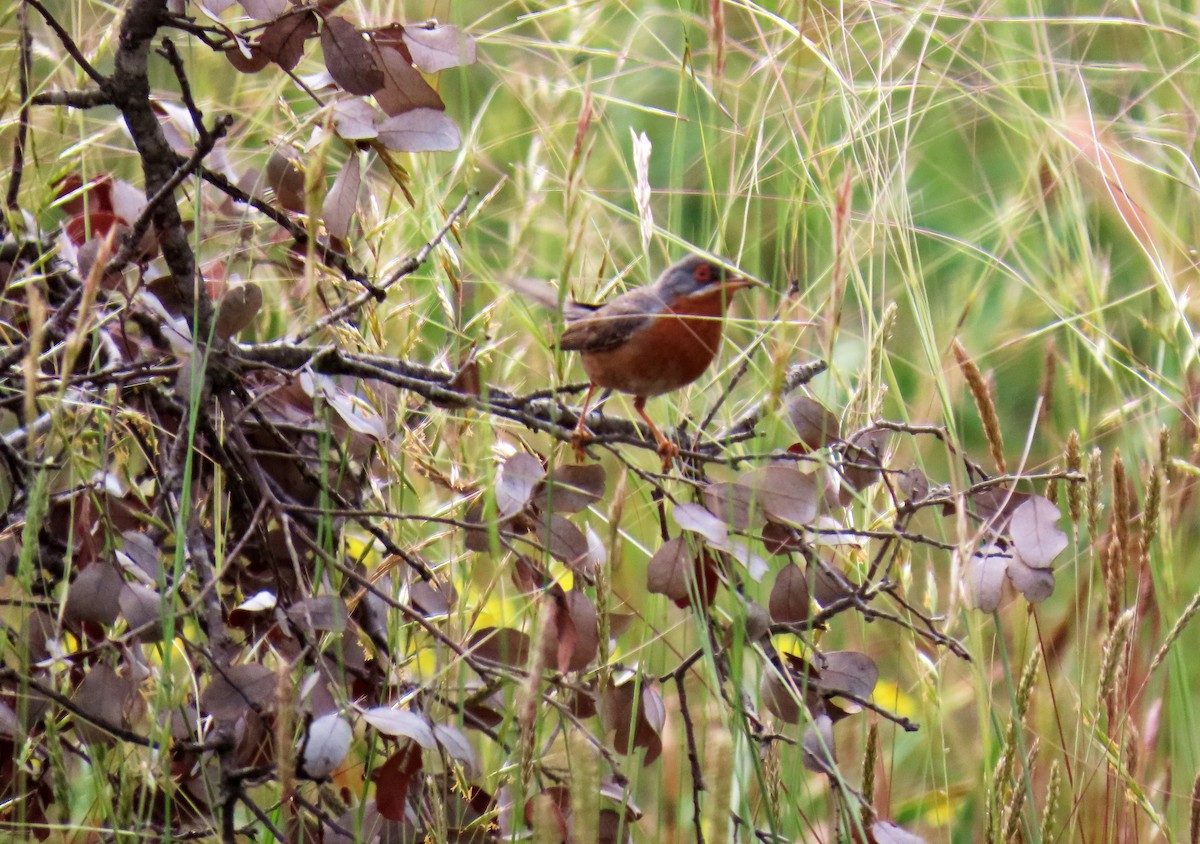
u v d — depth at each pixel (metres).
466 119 6.40
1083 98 10.38
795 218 7.20
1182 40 10.76
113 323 6.77
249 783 6.02
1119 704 7.07
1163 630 7.70
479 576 8.23
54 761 5.26
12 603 5.74
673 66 8.64
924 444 10.95
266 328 8.05
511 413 6.26
